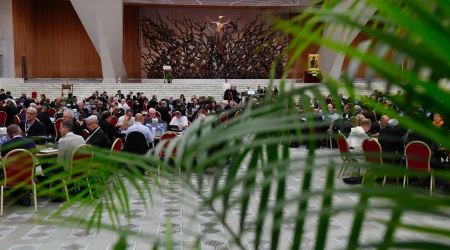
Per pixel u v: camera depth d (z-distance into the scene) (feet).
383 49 2.07
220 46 99.66
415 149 19.83
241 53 99.96
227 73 99.60
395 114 2.16
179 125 35.65
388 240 2.24
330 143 40.63
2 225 16.79
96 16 87.92
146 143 25.76
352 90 2.36
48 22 103.91
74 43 105.09
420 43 1.84
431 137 1.99
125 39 106.32
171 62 101.04
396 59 2.04
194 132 2.80
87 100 63.57
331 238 15.02
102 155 3.05
